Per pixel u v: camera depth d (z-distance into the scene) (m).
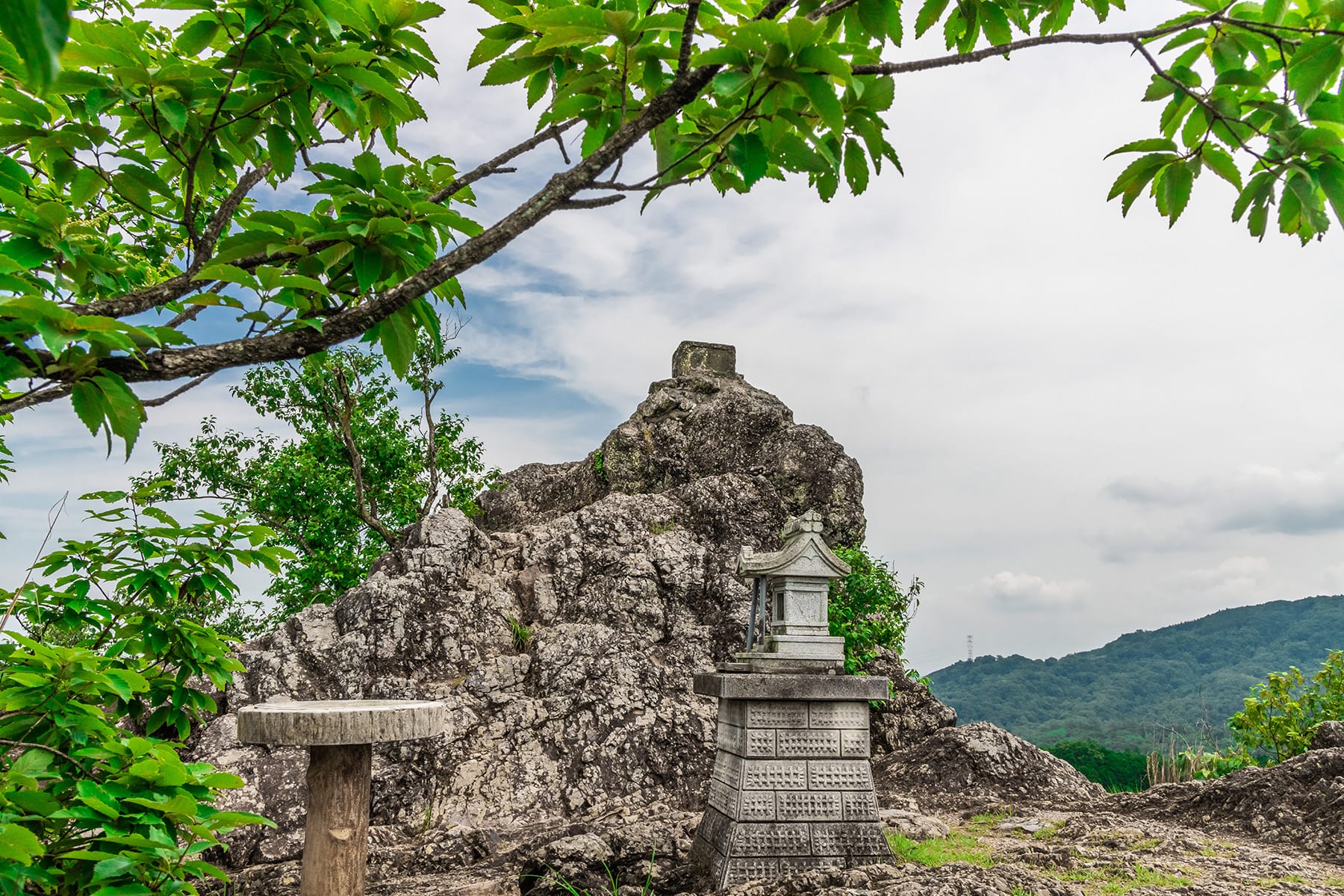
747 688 7.26
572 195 2.01
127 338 1.73
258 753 9.84
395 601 12.27
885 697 7.44
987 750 11.52
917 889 5.55
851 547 15.81
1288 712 12.45
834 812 7.26
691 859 7.88
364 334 2.45
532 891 6.97
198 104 2.36
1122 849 7.51
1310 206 2.05
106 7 3.83
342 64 2.38
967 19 2.61
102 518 3.56
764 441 17.09
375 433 18.78
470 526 13.93
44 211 2.11
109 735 2.55
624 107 2.23
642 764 10.96
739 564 8.30
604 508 14.91
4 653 2.86
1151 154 2.30
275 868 8.16
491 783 10.55
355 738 5.55
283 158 2.55
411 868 8.66
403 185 2.62
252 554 3.83
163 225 4.21
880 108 2.12
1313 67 1.94
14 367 1.71
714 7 2.31
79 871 2.40
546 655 12.05
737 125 2.04
